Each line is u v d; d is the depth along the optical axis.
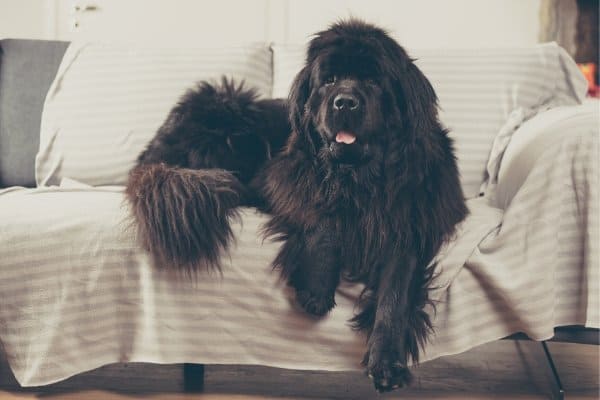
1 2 3.91
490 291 1.71
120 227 1.69
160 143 1.98
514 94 2.26
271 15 4.02
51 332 1.68
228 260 1.68
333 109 1.60
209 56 2.37
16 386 1.91
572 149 1.72
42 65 2.37
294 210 1.70
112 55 2.37
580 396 1.90
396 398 1.87
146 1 3.98
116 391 1.90
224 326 1.70
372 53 1.64
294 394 1.90
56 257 1.68
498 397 1.88
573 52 3.81
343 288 1.70
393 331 1.59
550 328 1.70
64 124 2.27
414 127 1.67
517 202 1.72
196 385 1.96
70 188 2.01
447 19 4.00
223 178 1.76
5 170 2.30
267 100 2.06
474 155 2.20
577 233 1.75
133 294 1.70
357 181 1.68
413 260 1.68
